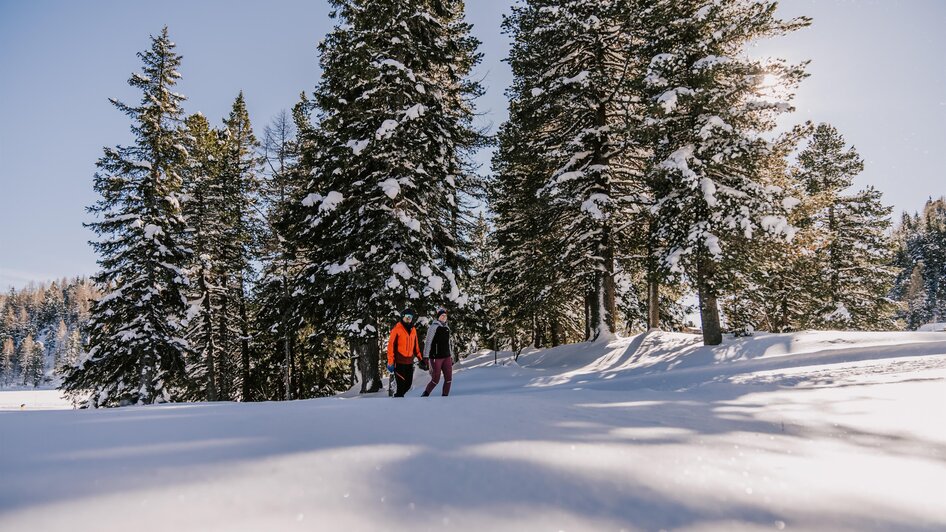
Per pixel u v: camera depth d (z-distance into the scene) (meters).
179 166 22.83
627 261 21.12
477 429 2.86
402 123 15.63
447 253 17.86
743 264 14.36
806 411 3.99
